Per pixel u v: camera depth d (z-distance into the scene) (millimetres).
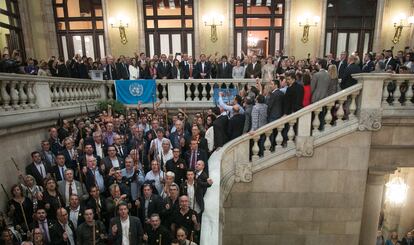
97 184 4156
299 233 5867
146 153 5266
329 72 5699
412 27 10539
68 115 6324
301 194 5703
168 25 11398
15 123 4465
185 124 6422
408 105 5270
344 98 5293
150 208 3846
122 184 4184
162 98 8492
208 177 3896
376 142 5477
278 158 5547
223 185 4770
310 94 5688
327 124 5473
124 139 5645
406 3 10453
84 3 11227
